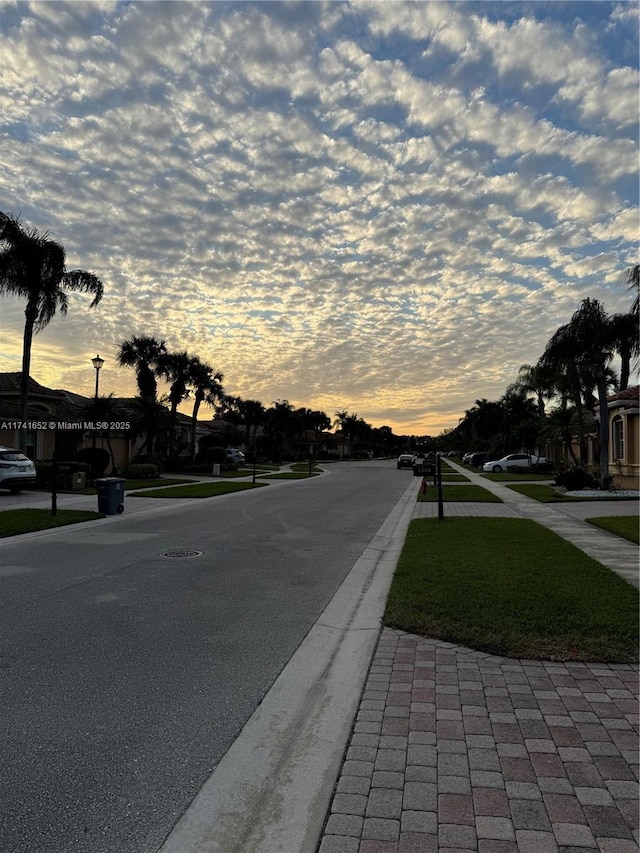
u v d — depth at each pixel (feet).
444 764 10.93
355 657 16.80
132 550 34.40
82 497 68.54
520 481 103.91
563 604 20.54
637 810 9.47
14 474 69.26
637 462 78.38
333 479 116.98
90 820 9.50
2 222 80.79
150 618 20.61
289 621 20.33
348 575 27.76
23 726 12.67
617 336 72.18
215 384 163.22
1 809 9.77
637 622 18.65
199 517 51.19
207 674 15.58
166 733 12.37
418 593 22.34
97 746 11.83
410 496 73.92
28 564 30.25
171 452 153.89
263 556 32.55
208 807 9.84
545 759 11.03
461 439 314.76
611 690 14.14
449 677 15.11
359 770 10.79
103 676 15.40
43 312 85.25
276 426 266.98
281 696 14.21
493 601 21.03
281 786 10.39
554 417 98.37
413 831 9.03
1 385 110.32
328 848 8.71
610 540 36.22
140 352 142.00
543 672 15.33
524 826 9.10
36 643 17.99
